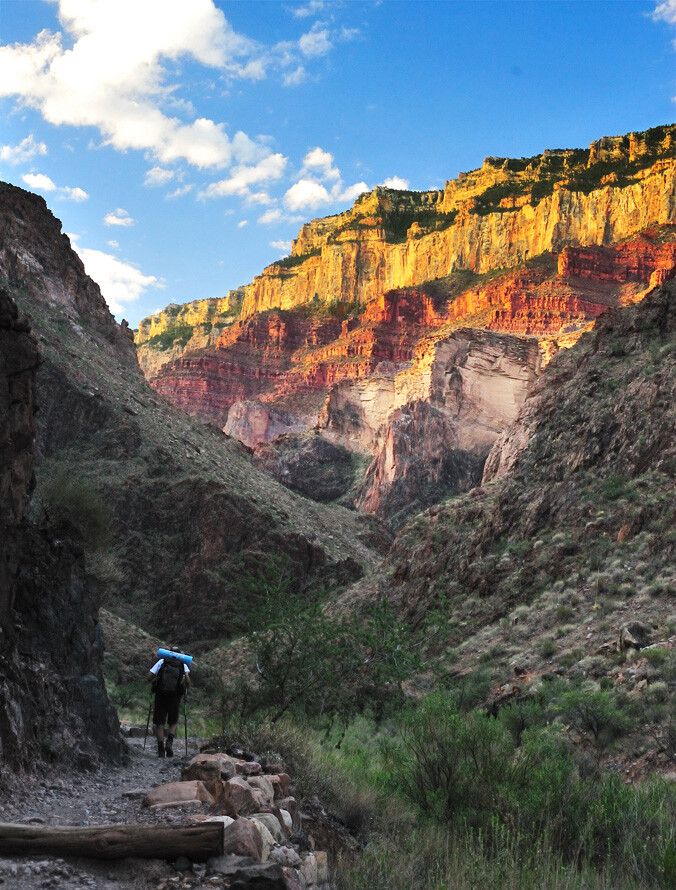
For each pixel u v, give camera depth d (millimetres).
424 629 35344
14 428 9805
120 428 83125
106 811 7785
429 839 9242
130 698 32719
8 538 9852
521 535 39031
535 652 27391
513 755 12805
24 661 10398
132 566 72000
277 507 87500
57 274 100938
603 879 8594
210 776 8469
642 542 31875
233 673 34562
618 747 16781
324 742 17000
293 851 7082
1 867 5738
